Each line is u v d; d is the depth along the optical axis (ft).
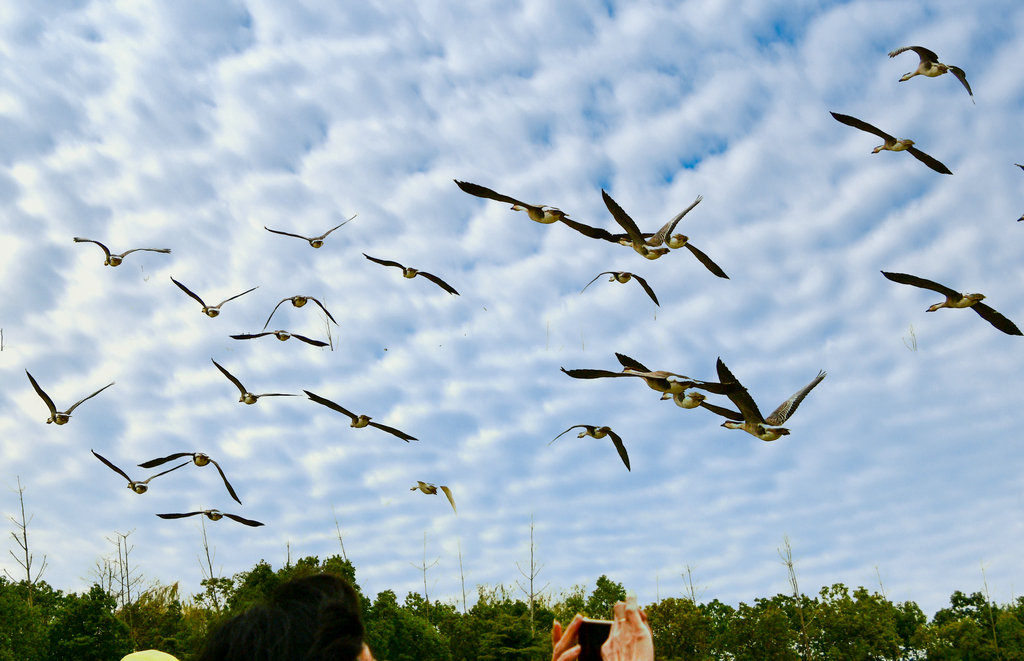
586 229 71.56
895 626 210.38
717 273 73.56
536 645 184.44
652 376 46.88
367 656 12.78
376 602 174.09
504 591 215.31
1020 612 220.64
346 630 12.60
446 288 107.24
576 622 15.19
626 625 14.90
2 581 199.82
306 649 12.16
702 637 183.93
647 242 71.15
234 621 12.57
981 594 233.35
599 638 15.15
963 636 201.16
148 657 22.12
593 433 72.38
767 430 47.44
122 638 153.28
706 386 46.60
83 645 148.97
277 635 12.19
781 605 206.80
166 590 190.80
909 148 74.13
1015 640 201.77
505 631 184.85
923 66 74.13
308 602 12.92
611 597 216.95
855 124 75.10
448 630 187.62
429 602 201.98
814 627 197.26
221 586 166.20
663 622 184.44
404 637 168.76
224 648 12.26
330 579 13.56
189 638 158.61
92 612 152.46
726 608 222.07
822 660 196.03
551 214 69.77
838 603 199.21
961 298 64.03
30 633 165.99
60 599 209.26
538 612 212.23
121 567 187.93
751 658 184.75
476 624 185.16
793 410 48.67
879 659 198.18
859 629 193.77
